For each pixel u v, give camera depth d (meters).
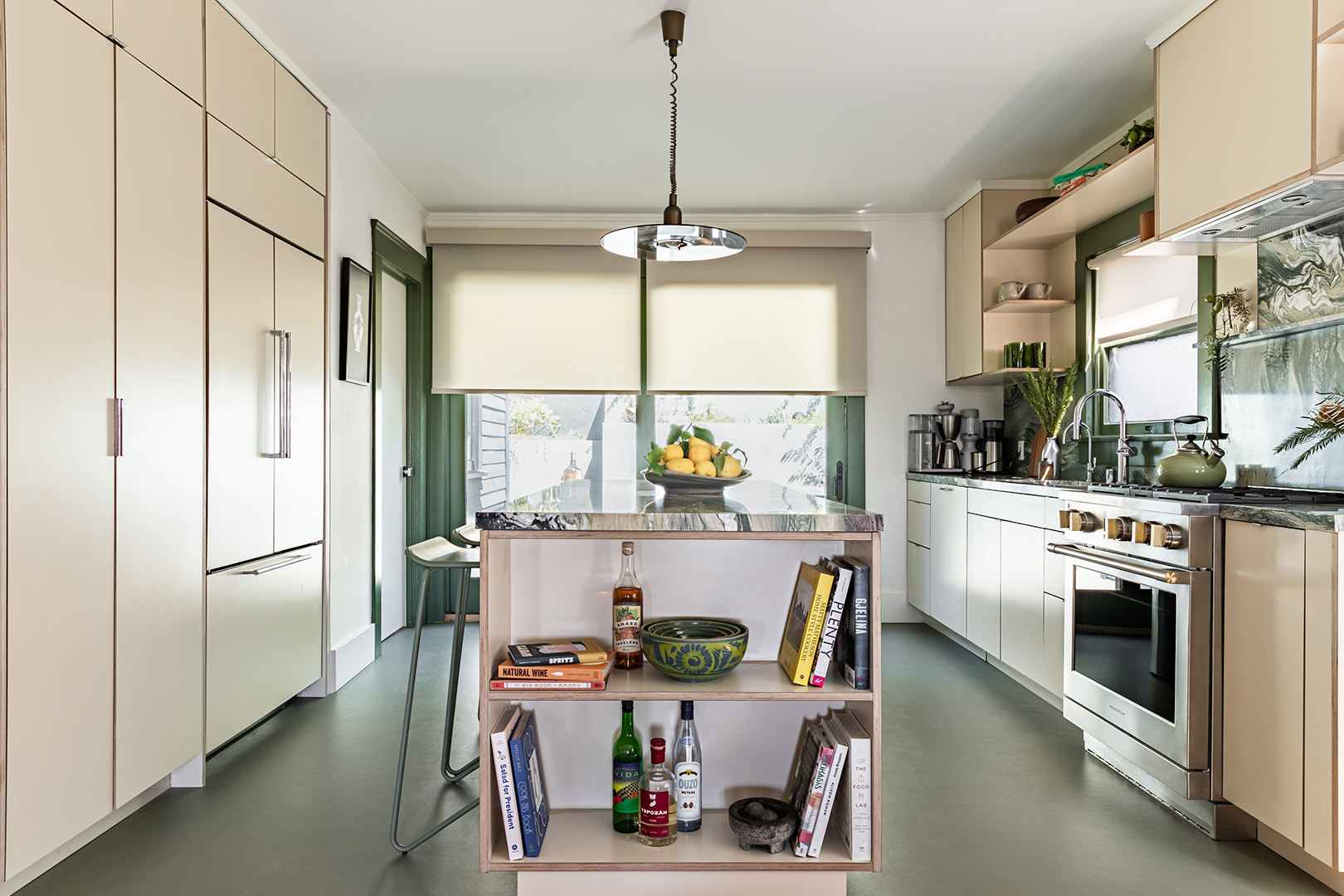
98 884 2.04
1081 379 4.45
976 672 4.14
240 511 2.93
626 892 1.86
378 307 4.39
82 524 2.09
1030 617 3.58
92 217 2.13
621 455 5.48
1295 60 2.27
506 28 3.07
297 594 3.42
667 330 5.35
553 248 5.34
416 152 4.34
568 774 2.07
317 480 3.62
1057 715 3.45
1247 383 3.14
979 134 4.09
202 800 2.55
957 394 5.43
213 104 2.73
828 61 3.33
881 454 5.44
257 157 3.04
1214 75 2.63
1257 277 3.05
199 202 2.65
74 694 2.07
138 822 2.39
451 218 5.40
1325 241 2.70
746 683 1.82
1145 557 2.58
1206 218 2.68
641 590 1.96
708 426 5.48
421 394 5.27
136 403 2.32
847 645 1.82
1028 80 3.50
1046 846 2.27
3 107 1.83
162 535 2.44
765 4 2.90
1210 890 2.04
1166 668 2.45
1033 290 4.58
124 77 2.26
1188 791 2.33
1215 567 2.33
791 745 2.07
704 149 4.30
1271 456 3.00
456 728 3.24
